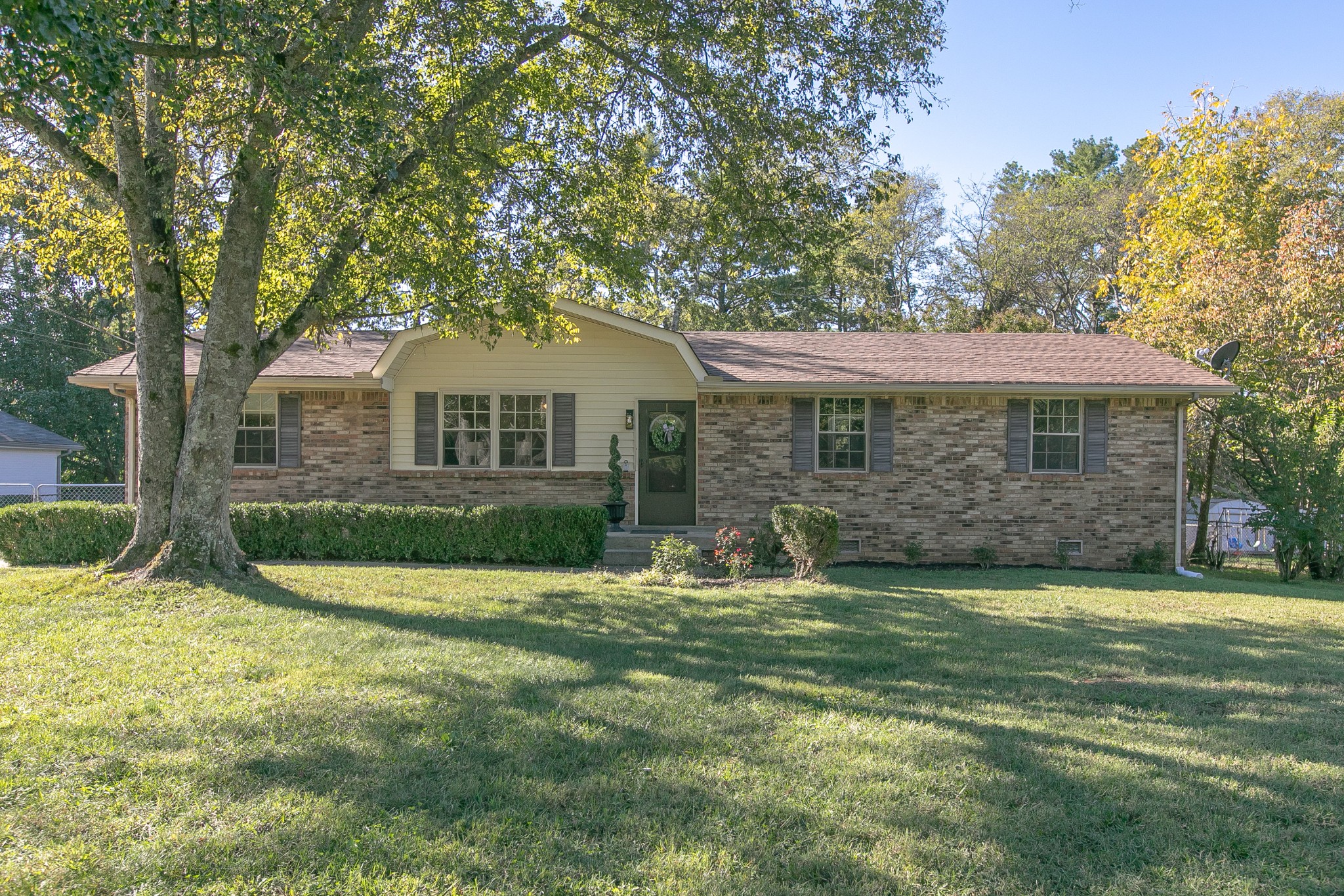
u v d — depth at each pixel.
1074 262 38.72
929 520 15.82
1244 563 20.38
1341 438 15.81
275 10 7.84
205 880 3.37
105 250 11.77
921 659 7.41
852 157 11.73
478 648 7.25
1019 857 3.71
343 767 4.49
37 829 3.76
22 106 6.89
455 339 16.09
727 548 13.25
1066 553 15.64
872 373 15.86
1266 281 19.47
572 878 3.43
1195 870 3.65
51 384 34.88
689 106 11.63
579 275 14.15
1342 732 5.52
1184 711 5.98
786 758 4.77
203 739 4.83
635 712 5.54
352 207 10.31
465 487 16.23
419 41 10.48
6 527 12.84
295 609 8.76
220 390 10.06
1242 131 25.45
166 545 9.94
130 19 6.84
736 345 18.23
